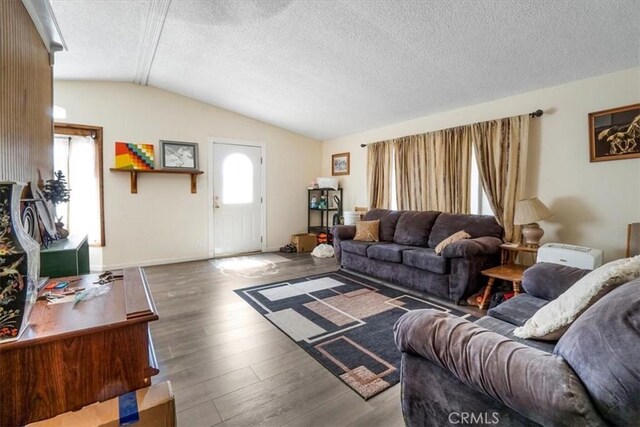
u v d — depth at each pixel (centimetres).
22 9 175
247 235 545
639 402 71
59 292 140
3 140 147
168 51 330
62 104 393
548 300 189
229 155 519
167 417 116
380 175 489
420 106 394
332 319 265
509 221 330
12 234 102
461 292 293
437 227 371
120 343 116
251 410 156
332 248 534
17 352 101
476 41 250
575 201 293
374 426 146
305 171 607
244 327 250
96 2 246
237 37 294
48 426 104
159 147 455
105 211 422
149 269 432
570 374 83
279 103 454
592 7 200
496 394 94
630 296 84
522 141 321
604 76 273
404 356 134
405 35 255
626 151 260
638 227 243
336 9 237
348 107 432
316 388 174
